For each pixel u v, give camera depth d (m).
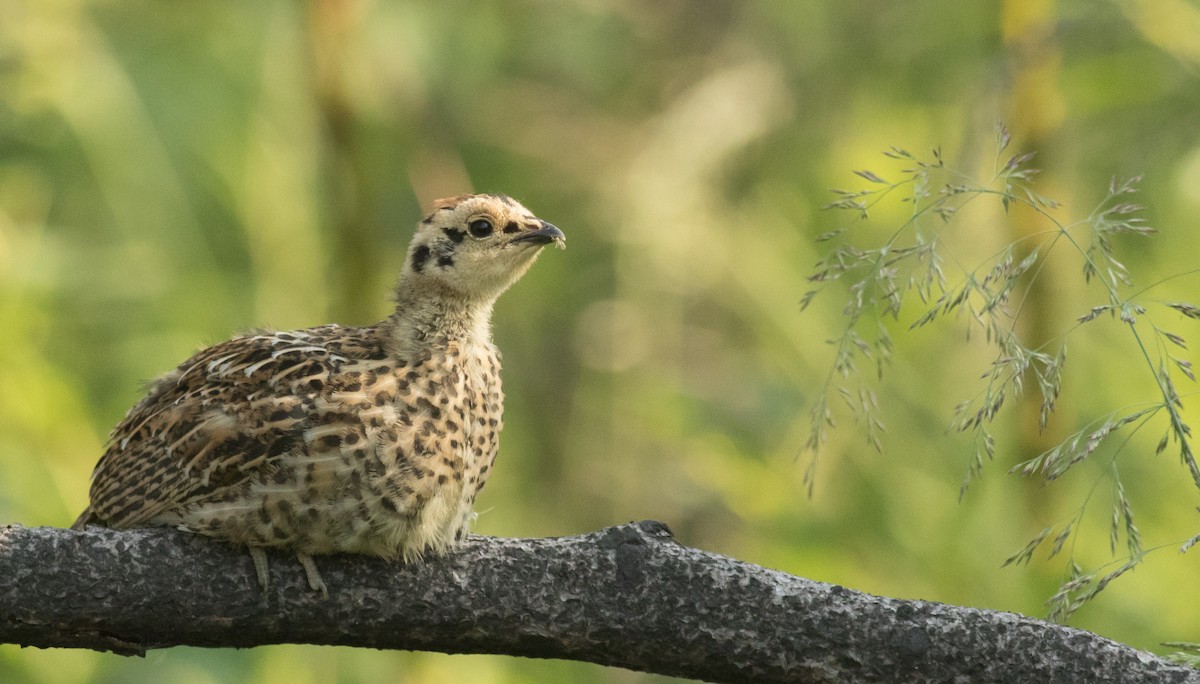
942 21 14.30
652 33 17.47
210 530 6.67
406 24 15.16
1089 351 12.41
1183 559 12.02
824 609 6.39
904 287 6.27
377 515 6.73
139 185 14.30
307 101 13.89
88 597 6.41
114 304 14.13
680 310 16.06
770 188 15.79
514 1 16.55
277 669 12.74
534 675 13.59
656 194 15.66
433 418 7.10
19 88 13.94
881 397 13.48
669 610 6.46
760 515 13.98
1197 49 11.98
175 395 7.54
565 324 16.73
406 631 6.66
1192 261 12.50
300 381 7.00
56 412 12.68
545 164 16.61
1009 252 6.09
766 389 14.59
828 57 15.65
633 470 15.92
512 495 15.81
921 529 12.94
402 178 15.66
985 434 6.07
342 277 13.22
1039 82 11.71
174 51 14.65
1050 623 6.30
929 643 6.29
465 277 7.91
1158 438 12.15
